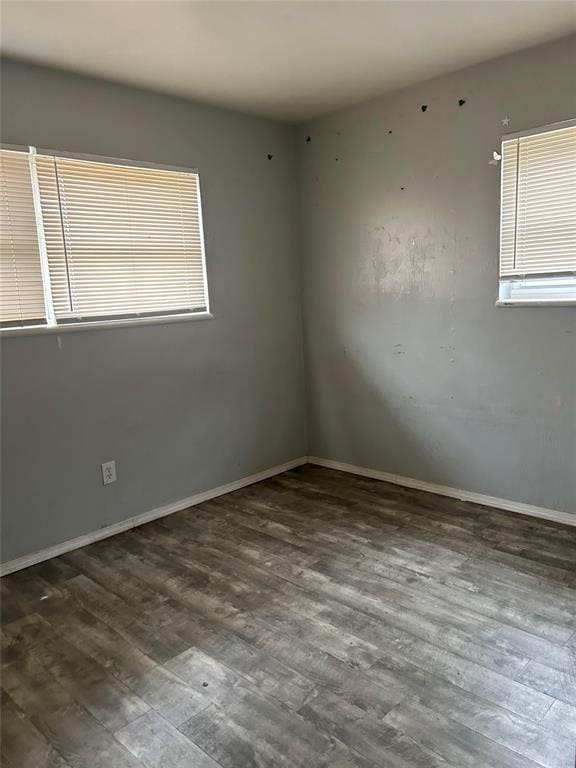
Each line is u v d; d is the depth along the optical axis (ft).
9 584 8.46
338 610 7.41
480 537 9.30
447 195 10.29
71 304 9.27
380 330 11.79
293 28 7.74
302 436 13.70
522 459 10.08
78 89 9.07
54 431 9.22
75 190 9.16
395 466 12.09
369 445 12.50
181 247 10.75
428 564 8.48
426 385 11.22
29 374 8.86
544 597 7.49
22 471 8.89
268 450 12.85
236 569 8.62
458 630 6.86
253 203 11.96
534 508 10.07
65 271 9.15
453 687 5.92
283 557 8.94
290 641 6.81
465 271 10.28
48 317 9.03
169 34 7.73
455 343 10.64
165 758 5.20
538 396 9.71
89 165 9.29
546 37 8.48
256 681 6.15
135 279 10.09
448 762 5.00
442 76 9.95
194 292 11.07
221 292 11.51
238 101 10.80
